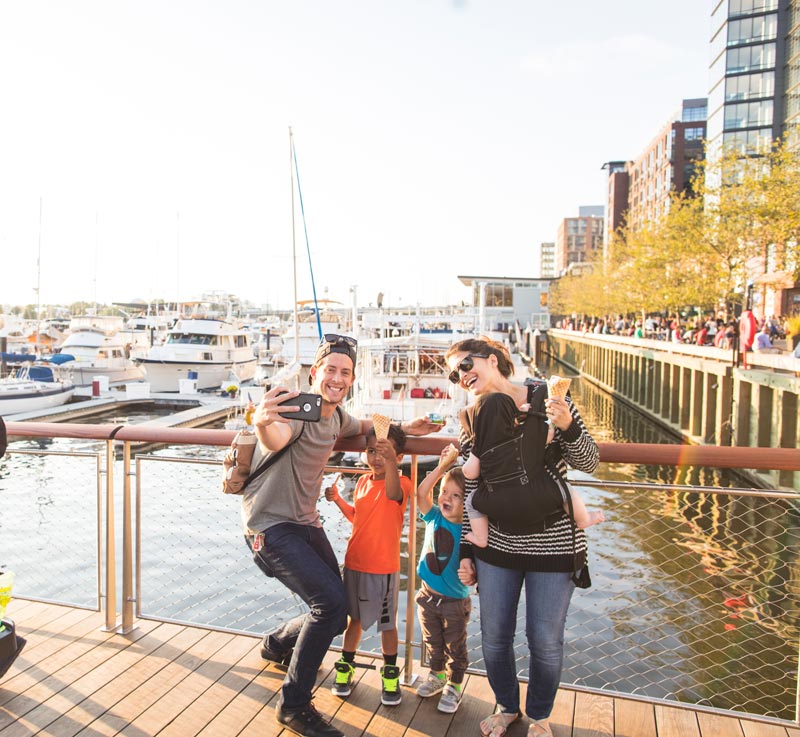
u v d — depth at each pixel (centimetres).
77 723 294
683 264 3378
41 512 1192
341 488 1200
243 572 880
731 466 290
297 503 301
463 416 284
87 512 1191
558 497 264
